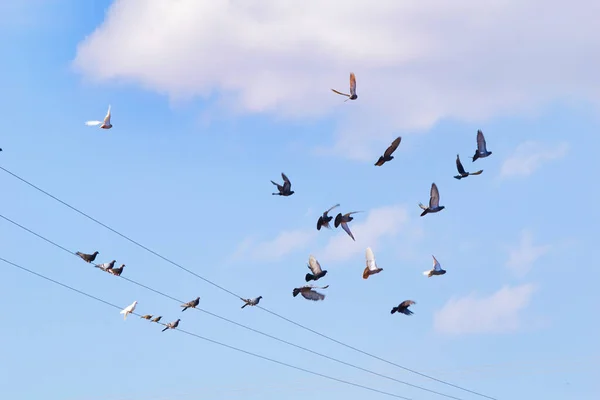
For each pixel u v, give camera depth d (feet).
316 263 189.88
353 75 191.83
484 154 194.29
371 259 185.57
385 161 188.03
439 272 202.49
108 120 220.64
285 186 215.10
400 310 199.62
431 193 194.59
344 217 187.52
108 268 236.84
